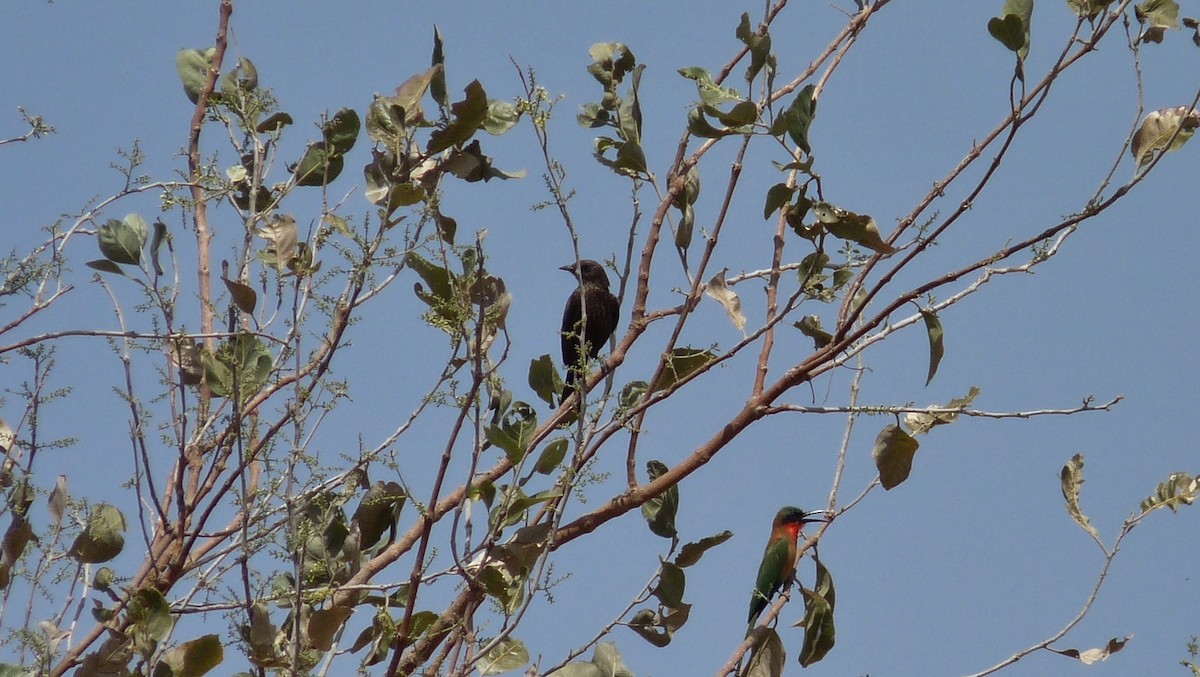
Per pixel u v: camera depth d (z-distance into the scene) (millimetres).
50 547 9812
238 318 10594
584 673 9602
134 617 8922
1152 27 10469
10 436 10555
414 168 9734
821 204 10031
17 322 10117
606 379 10266
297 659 8125
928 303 10461
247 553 8492
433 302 8938
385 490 10094
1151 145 10359
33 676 9000
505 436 9141
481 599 9273
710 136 10117
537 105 9562
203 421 10141
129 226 10430
